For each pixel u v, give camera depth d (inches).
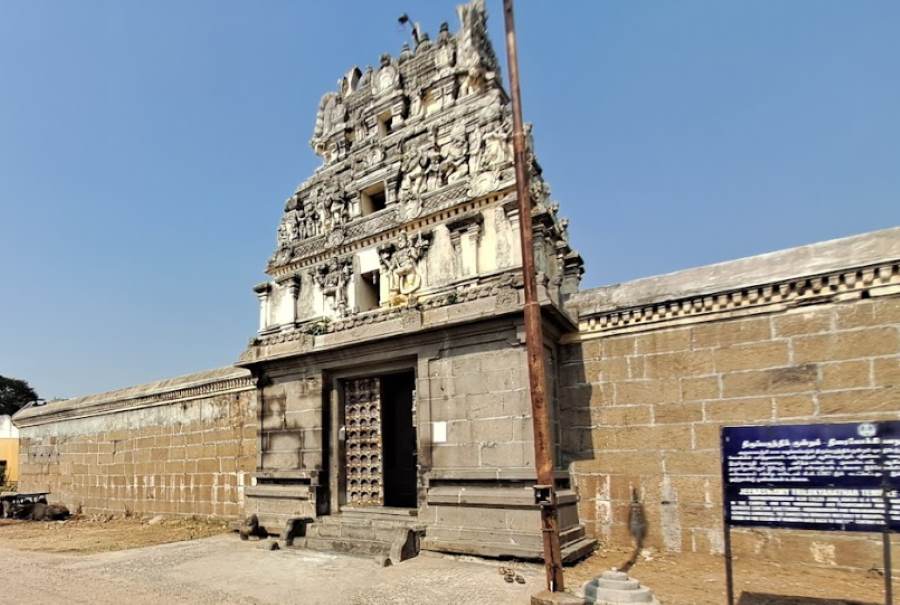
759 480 270.8
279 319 757.3
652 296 458.3
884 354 369.4
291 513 549.0
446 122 668.1
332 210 734.5
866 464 251.6
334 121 792.3
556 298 456.1
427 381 479.2
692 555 412.5
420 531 446.6
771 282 410.6
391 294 646.5
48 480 1024.2
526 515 407.2
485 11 717.3
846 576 354.9
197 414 778.8
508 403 435.2
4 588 387.2
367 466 537.3
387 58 761.0
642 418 451.5
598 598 279.4
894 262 369.4
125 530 714.2
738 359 420.2
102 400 927.7
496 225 589.6
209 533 641.0
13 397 2475.4
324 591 350.0
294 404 575.8
